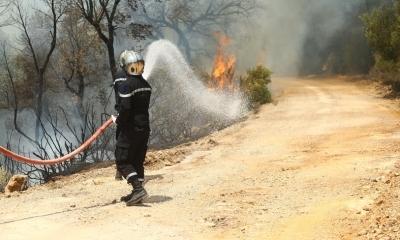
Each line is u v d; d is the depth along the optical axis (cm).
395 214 572
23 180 891
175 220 614
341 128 1423
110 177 917
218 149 1162
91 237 563
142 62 690
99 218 632
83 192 788
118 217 632
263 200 688
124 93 673
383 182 724
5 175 1091
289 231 560
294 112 1989
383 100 2383
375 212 591
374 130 1328
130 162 690
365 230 538
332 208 626
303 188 737
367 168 832
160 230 577
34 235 579
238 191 743
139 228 587
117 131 695
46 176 1206
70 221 625
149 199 718
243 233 561
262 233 558
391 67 2588
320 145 1141
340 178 779
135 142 685
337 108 2061
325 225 569
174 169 949
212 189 766
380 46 2605
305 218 598
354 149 1047
